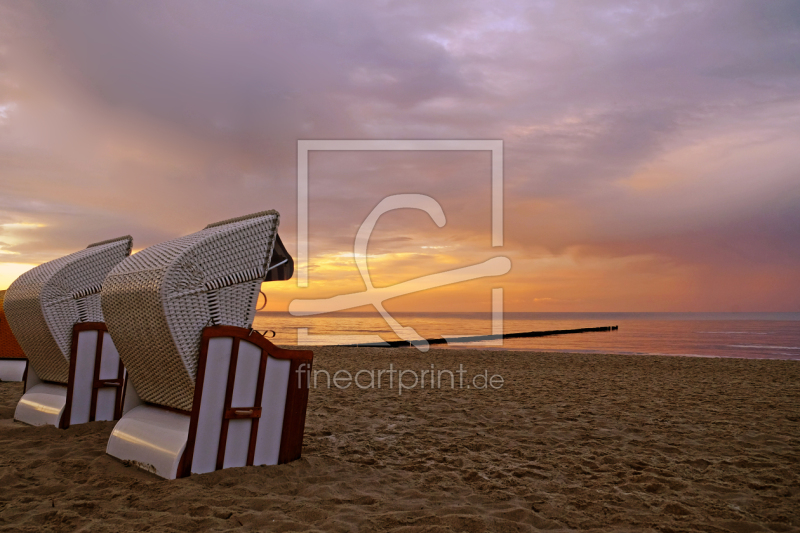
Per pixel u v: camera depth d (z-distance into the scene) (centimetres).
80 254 513
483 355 1573
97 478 341
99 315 506
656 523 302
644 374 1115
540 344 2644
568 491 363
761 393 837
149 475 346
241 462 365
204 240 345
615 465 430
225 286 354
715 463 435
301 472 378
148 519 278
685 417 631
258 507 304
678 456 457
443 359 1426
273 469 369
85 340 479
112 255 517
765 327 5397
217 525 275
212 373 346
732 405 719
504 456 457
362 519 293
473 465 427
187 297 335
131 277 364
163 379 364
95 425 468
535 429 560
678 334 3909
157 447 349
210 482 335
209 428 348
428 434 537
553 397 782
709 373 1138
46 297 473
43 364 520
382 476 389
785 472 409
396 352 1647
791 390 873
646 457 455
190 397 351
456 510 315
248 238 367
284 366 387
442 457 449
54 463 372
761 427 575
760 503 342
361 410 661
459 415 638
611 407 699
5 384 788
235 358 356
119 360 497
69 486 329
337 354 1548
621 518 309
